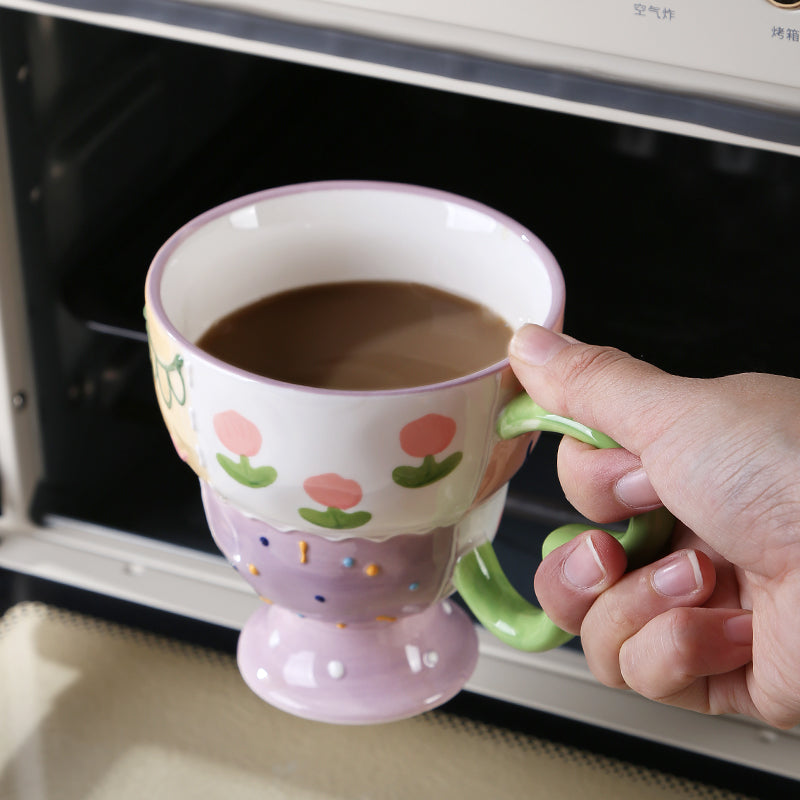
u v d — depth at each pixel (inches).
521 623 20.5
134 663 23.5
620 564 19.2
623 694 22.9
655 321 25.0
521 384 19.0
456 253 20.9
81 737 22.4
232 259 20.5
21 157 22.8
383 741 22.6
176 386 18.8
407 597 20.3
